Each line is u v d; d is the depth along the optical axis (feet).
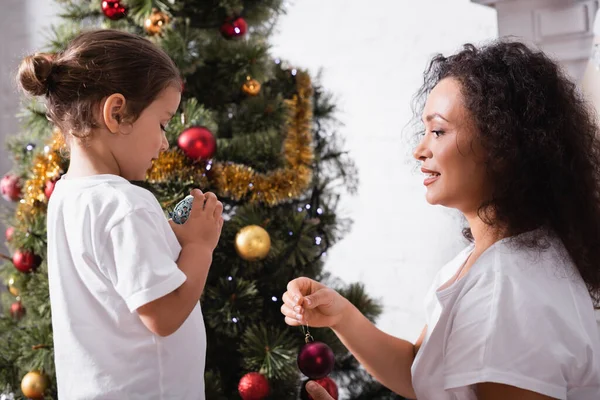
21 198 5.82
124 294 3.02
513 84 3.08
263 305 5.51
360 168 7.82
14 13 9.23
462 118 3.08
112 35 3.44
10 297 6.31
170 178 5.03
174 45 5.04
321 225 6.05
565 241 3.11
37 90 3.37
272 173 5.38
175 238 3.33
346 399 6.46
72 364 3.22
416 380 3.31
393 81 7.60
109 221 3.12
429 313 3.69
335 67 7.93
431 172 3.21
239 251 5.05
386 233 7.73
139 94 3.34
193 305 3.20
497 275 2.93
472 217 3.28
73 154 3.44
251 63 5.35
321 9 7.98
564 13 6.04
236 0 5.38
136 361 3.22
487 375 2.75
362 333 3.84
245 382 4.90
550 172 3.06
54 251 3.34
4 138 9.18
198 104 5.43
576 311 2.89
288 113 5.60
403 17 7.50
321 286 3.84
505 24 6.46
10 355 5.60
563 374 2.75
